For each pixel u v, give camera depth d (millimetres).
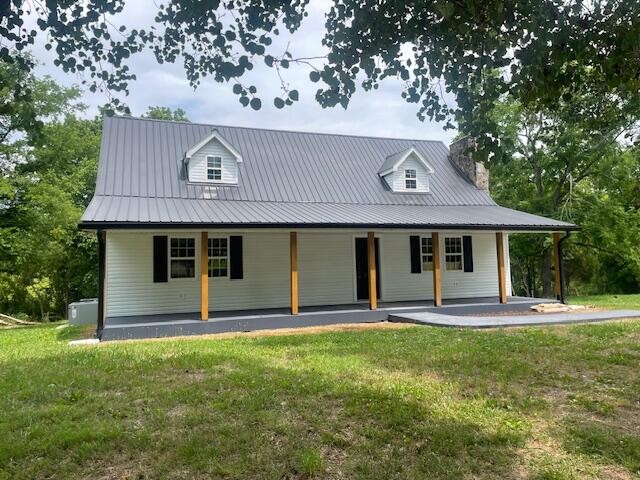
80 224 10570
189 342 10086
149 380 6352
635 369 6766
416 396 5496
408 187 18156
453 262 17781
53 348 9898
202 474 3721
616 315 13141
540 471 3721
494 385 5988
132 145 16141
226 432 4473
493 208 18016
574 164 22922
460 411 5008
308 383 6008
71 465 3885
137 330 11570
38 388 5984
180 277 14523
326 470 3768
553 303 15977
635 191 23859
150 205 13195
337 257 16344
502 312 15219
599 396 5547
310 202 16094
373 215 14641
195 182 15375
